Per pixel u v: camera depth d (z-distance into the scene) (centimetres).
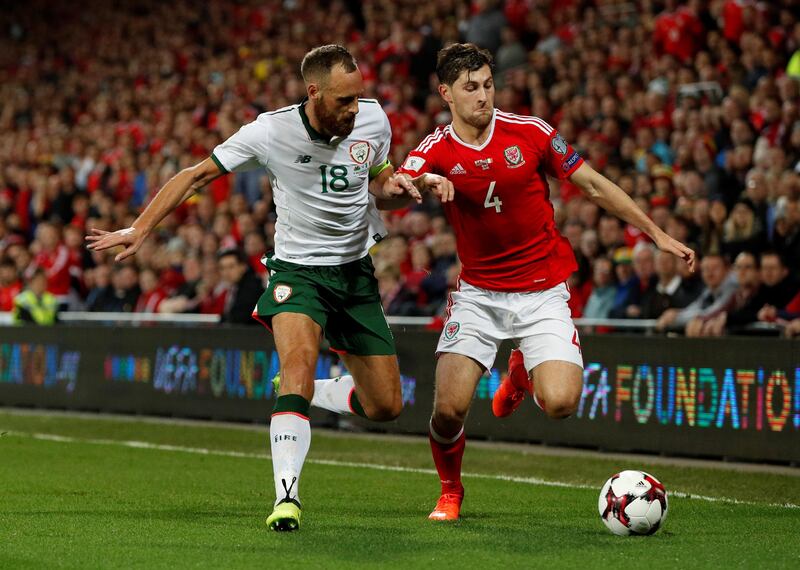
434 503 2423
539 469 3078
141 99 7681
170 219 5847
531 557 1738
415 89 6078
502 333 2103
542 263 2095
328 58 1900
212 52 7800
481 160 2030
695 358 3275
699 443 3253
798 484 2778
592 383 3500
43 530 1989
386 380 2092
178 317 4719
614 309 3825
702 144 4238
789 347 3086
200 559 1702
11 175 7269
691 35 5088
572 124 4984
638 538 1931
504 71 5847
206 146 6281
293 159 1988
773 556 1778
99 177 6738
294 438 1906
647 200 4169
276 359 4184
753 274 3478
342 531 1966
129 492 2575
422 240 4712
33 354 5034
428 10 6375
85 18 8894
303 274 2033
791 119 4209
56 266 5631
